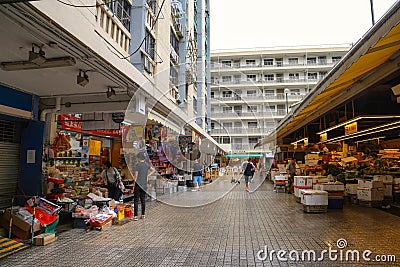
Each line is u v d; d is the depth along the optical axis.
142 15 9.31
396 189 9.93
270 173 21.05
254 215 8.02
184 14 15.90
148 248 4.91
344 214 8.12
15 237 5.33
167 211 8.73
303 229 6.25
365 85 7.10
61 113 8.51
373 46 4.57
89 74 6.37
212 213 8.36
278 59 47.62
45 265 4.12
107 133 11.10
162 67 11.52
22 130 7.91
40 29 4.16
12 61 5.61
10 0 3.11
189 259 4.37
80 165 9.98
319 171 14.14
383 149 16.38
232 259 4.36
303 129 18.50
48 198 7.05
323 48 46.59
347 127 11.13
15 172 7.66
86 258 4.42
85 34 4.66
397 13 3.86
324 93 7.58
